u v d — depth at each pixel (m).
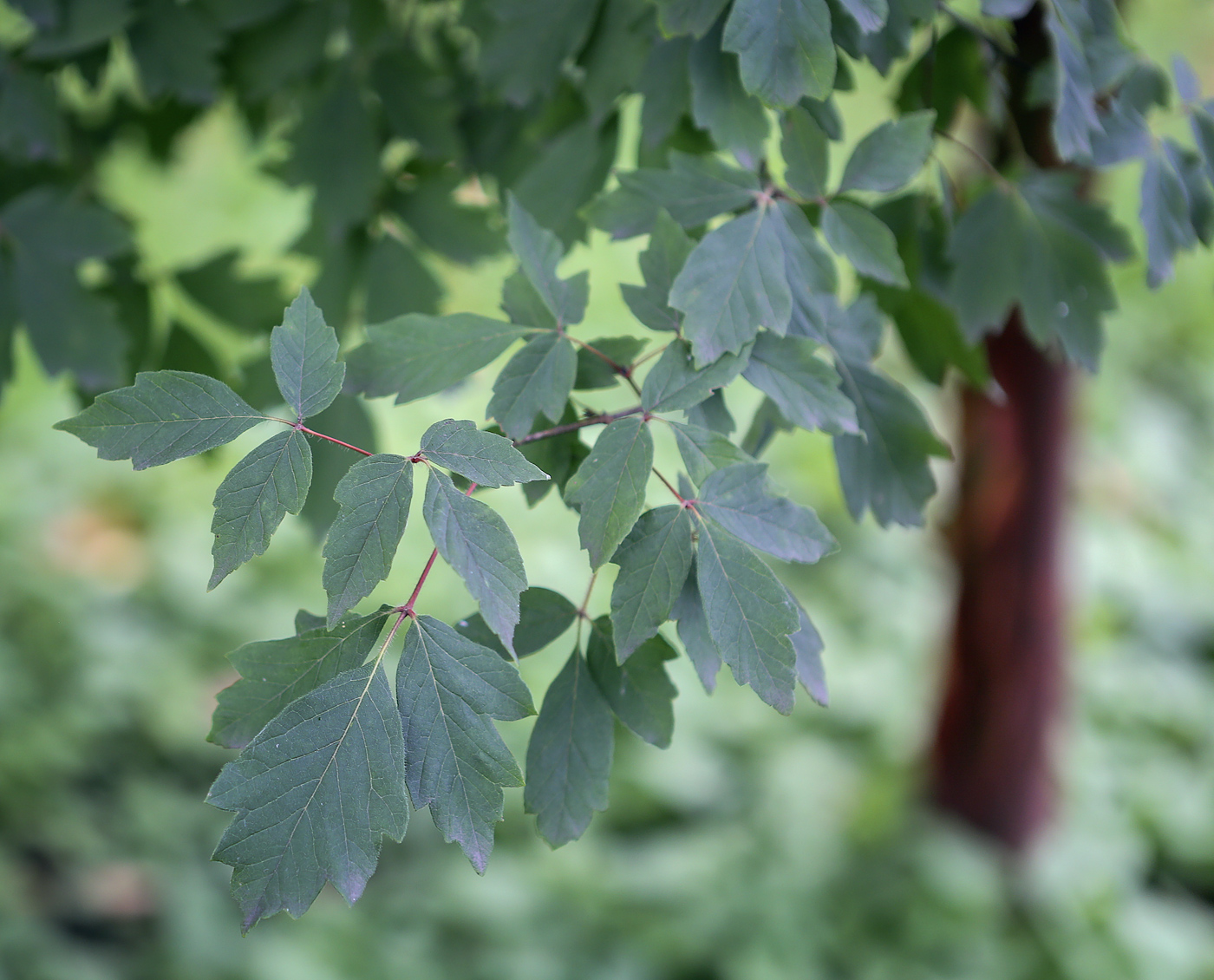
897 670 3.84
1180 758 3.52
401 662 0.99
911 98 1.19
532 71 1.19
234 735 1.00
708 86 1.09
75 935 2.86
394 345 1.07
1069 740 2.93
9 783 3.13
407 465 1.00
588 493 1.03
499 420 1.05
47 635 3.63
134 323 1.45
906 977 2.68
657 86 1.14
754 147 1.10
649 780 3.42
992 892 2.76
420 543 3.72
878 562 4.30
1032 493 2.52
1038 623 2.66
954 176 1.54
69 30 1.25
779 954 2.75
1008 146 1.39
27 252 1.26
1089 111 1.11
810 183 1.08
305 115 1.32
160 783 3.40
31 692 3.40
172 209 3.06
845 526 4.39
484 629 1.05
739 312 1.05
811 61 1.05
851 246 1.08
